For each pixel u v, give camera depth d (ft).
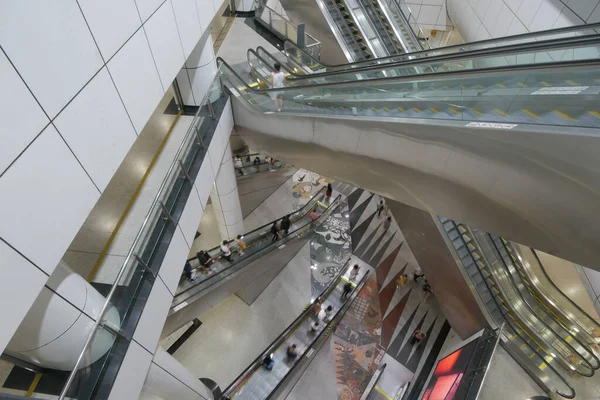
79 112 8.82
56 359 9.96
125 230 15.07
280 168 43.55
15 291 7.06
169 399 20.42
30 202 7.33
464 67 18.30
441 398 25.40
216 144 21.13
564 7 27.94
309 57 30.45
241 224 34.76
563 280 30.25
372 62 26.22
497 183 12.05
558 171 10.01
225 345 33.30
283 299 37.47
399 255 42.50
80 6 8.47
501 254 27.22
